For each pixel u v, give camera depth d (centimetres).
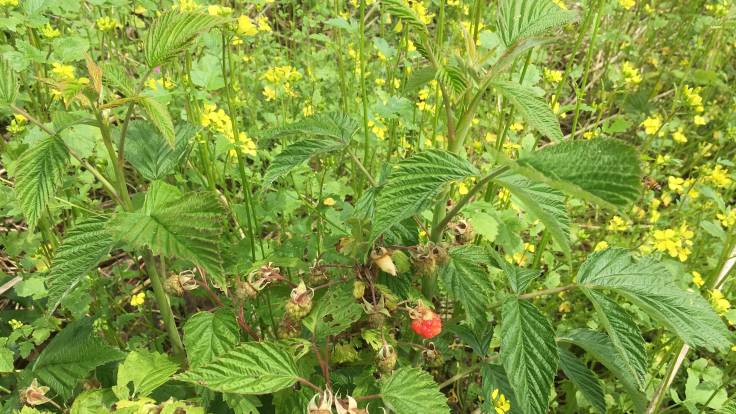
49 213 41
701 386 40
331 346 33
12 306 48
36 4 42
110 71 26
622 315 27
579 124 74
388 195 23
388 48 46
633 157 19
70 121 30
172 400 27
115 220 25
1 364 33
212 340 30
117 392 28
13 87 26
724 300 40
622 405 41
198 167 48
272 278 31
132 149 31
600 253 30
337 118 33
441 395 28
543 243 43
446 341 39
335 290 31
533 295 29
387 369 29
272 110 62
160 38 25
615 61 80
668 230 44
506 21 28
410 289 32
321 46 78
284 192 42
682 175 69
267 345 28
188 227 25
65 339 34
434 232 29
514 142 55
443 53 28
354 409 25
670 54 78
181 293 31
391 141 51
